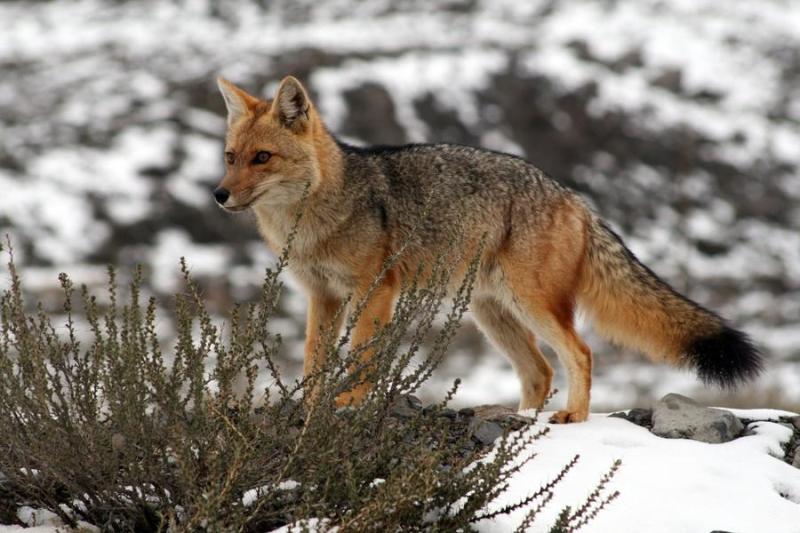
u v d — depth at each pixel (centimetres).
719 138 5028
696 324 1084
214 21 5825
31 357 696
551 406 1906
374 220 1133
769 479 803
